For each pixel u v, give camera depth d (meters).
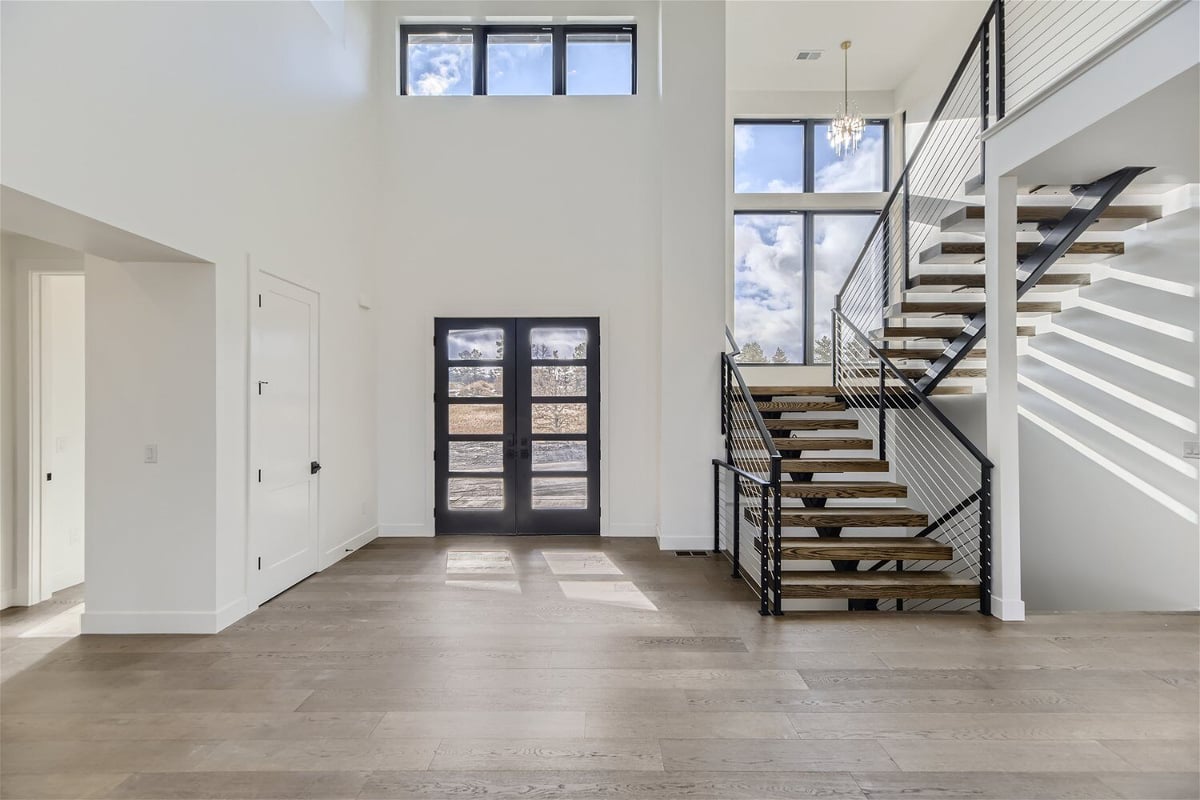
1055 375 5.09
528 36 6.41
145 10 3.09
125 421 3.69
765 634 3.66
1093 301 4.71
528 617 3.95
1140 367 4.32
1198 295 3.91
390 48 6.21
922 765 2.36
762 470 4.91
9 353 4.28
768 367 7.90
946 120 6.71
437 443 6.20
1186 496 4.01
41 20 2.52
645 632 3.70
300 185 4.68
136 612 3.70
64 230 2.97
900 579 4.14
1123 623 3.81
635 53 6.34
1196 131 3.18
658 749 2.46
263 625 3.81
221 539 3.75
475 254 6.20
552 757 2.41
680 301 5.79
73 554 4.72
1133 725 2.64
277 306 4.37
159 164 3.20
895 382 6.03
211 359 3.68
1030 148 3.57
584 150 6.22
